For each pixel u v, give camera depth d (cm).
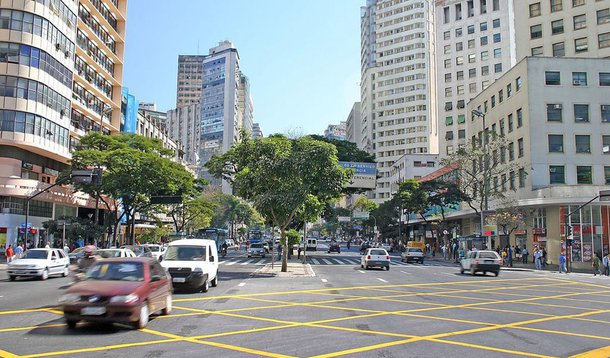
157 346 944
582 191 4488
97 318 1062
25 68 4203
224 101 15812
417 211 6259
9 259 3534
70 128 5075
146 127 7894
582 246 4384
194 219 7050
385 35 13862
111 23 6444
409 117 13238
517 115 5181
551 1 6322
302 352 919
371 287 2261
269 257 5378
